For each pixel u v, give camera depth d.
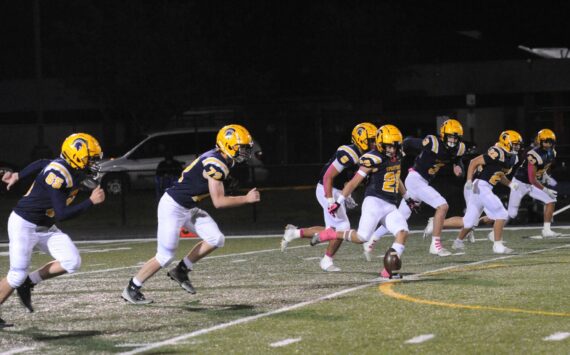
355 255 27.86
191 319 17.67
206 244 19.73
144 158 56.28
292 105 71.69
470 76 72.81
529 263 24.64
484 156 27.39
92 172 17.52
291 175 57.88
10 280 17.56
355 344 15.03
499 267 23.94
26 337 16.47
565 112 53.66
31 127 77.38
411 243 31.02
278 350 14.77
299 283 22.02
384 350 14.57
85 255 31.11
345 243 31.58
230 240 34.97
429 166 27.08
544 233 31.91
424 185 27.14
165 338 15.98
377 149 22.08
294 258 27.64
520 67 71.94
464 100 73.06
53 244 17.78
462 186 45.44
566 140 53.78
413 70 73.38
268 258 27.92
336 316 17.45
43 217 17.56
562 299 18.62
